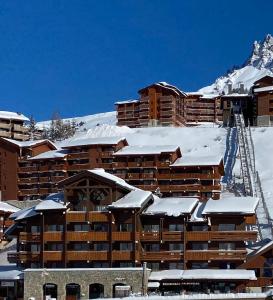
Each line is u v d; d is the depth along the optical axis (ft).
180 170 467.11
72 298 288.71
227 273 285.23
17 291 300.61
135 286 283.18
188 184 461.37
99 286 287.48
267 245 291.79
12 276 299.99
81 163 509.35
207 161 463.83
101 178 306.35
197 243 299.79
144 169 475.72
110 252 298.35
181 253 296.51
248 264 292.40
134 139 634.84
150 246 304.09
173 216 298.15
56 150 531.09
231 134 611.88
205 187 456.86
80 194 309.83
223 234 295.28
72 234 302.66
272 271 289.33
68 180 308.81
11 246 394.73
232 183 493.36
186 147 602.85
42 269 292.20
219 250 295.07
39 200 487.20
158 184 470.39
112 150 502.38
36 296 290.56
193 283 284.61
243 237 293.84
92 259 299.17
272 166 529.86
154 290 286.46
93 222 302.66
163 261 298.15
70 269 290.15
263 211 420.36
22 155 527.81
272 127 618.03
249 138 595.88
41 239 305.12
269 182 490.90
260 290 284.20
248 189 461.37
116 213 301.43
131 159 483.51
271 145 577.84
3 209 435.12
